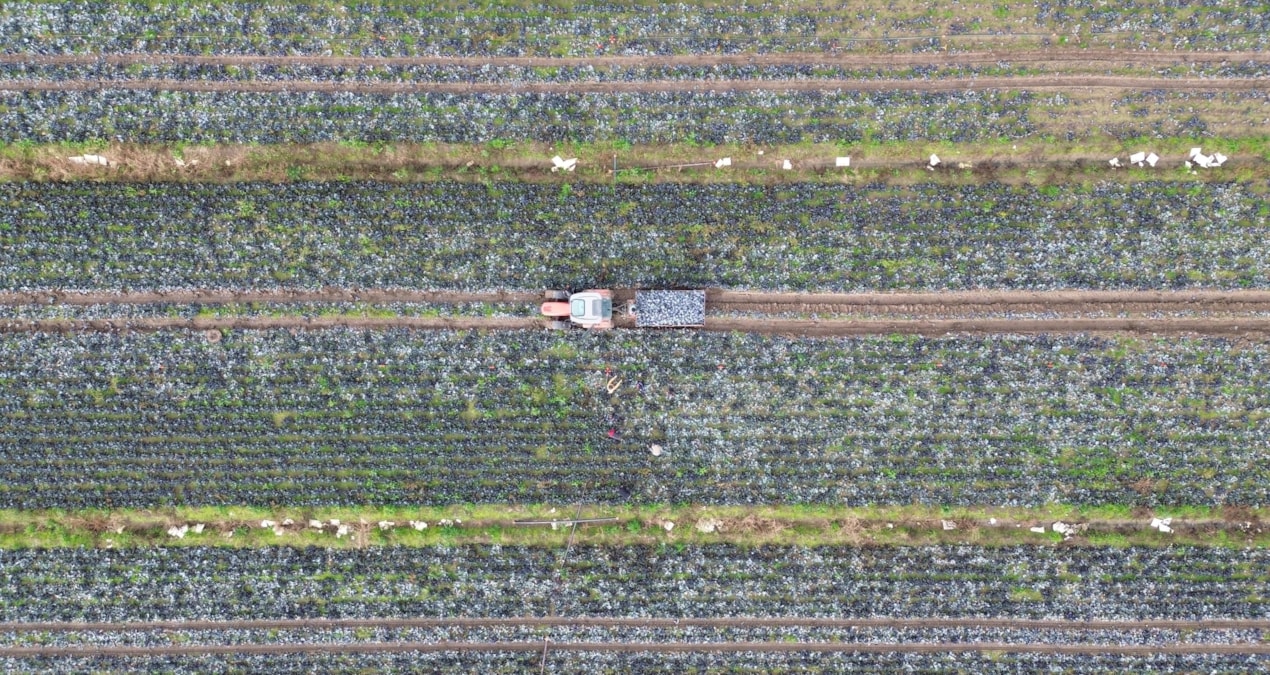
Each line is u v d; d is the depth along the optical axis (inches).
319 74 950.4
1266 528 961.5
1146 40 950.4
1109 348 962.1
